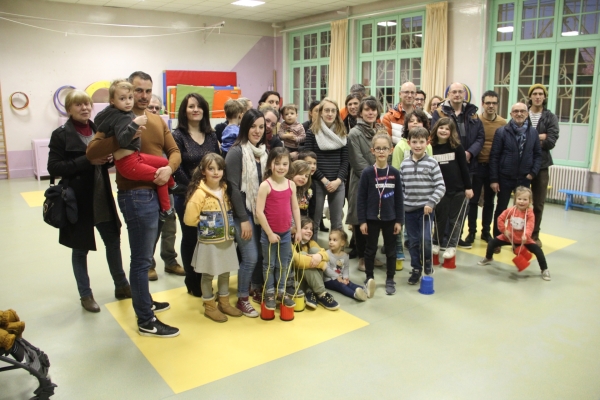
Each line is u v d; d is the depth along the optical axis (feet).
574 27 20.10
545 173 14.10
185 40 32.50
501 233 13.12
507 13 22.25
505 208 14.15
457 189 12.73
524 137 13.51
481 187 14.52
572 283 11.70
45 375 6.91
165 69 32.01
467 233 15.92
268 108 11.18
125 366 7.96
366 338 8.94
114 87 7.76
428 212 11.13
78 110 9.04
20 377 7.71
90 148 7.97
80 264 9.97
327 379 7.60
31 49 27.17
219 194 9.25
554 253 14.02
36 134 27.96
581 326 9.45
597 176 19.69
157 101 11.40
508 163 13.67
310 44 34.14
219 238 9.21
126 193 8.41
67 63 28.37
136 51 30.68
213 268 9.21
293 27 34.63
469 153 13.56
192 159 10.17
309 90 34.83
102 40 29.35
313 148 12.12
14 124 27.27
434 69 25.02
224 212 9.24
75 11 28.22
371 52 29.45
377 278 12.05
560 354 8.40
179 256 13.67
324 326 9.41
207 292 9.63
